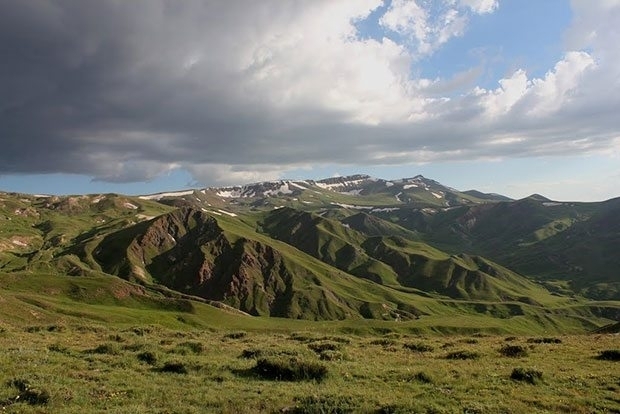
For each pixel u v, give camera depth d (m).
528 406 21.86
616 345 41.91
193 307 174.50
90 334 47.91
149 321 132.38
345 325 160.88
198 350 37.03
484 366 31.92
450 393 23.64
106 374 26.28
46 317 103.44
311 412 20.30
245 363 31.08
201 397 22.50
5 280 170.75
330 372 27.77
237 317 175.00
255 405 21.17
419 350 41.97
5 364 26.66
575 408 21.73
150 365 30.06
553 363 33.34
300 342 47.12
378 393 23.52
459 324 184.00
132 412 19.44
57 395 21.03
